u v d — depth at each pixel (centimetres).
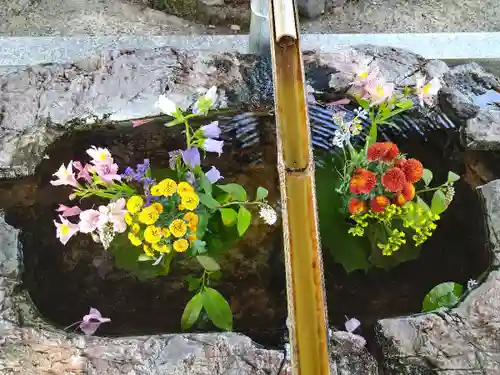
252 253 150
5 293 129
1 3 223
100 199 152
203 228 145
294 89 107
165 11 227
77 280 142
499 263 135
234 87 157
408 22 229
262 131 161
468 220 149
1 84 156
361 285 144
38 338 123
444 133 159
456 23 231
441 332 126
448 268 145
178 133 158
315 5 222
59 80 157
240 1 221
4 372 119
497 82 165
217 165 159
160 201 138
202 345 123
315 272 94
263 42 165
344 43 196
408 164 134
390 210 139
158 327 136
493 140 152
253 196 157
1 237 138
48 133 153
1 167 146
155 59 162
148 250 138
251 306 142
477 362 123
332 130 160
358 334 133
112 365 120
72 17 221
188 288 143
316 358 89
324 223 150
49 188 150
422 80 151
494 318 127
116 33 217
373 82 148
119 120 154
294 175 102
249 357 121
